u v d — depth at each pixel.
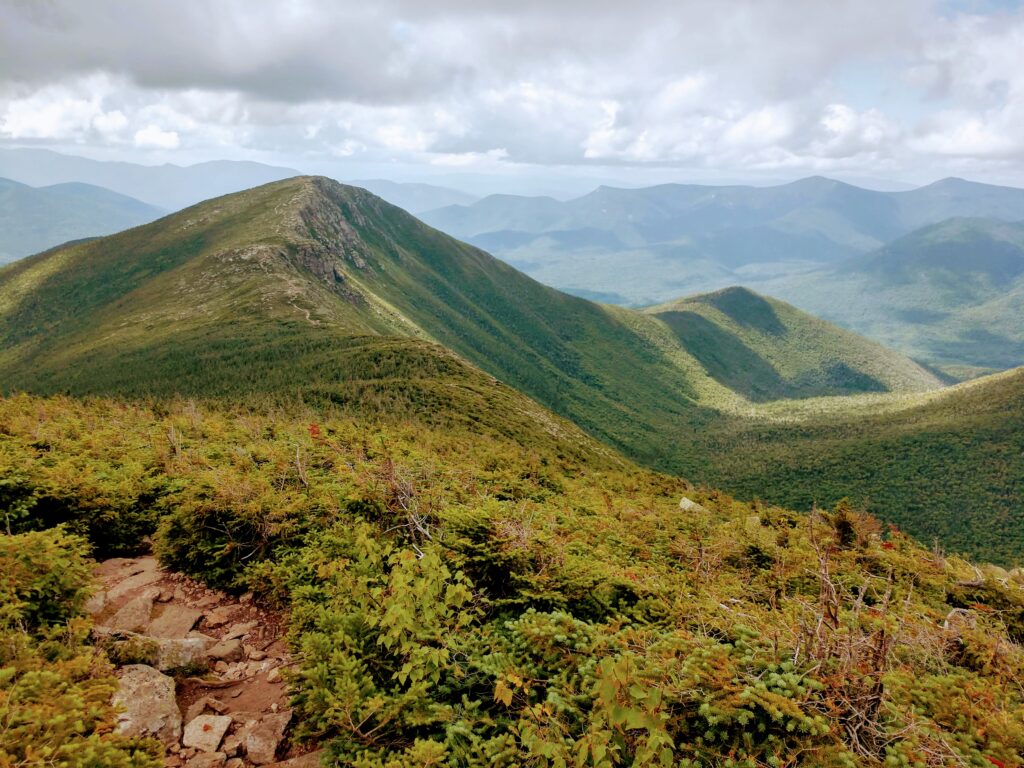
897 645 6.67
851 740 4.79
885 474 192.62
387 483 10.05
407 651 5.69
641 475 37.12
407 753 4.79
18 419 18.05
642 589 8.41
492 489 16.36
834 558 12.77
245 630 7.87
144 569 9.53
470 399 120.81
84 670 5.36
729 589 9.70
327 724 5.31
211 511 9.27
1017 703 5.97
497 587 7.93
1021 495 165.00
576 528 13.02
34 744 4.19
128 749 4.83
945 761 4.61
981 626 8.10
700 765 4.51
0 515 9.45
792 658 5.41
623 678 4.55
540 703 4.95
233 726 5.83
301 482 11.51
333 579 7.75
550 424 128.62
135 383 142.25
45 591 6.50
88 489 10.25
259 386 132.12
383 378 135.88
